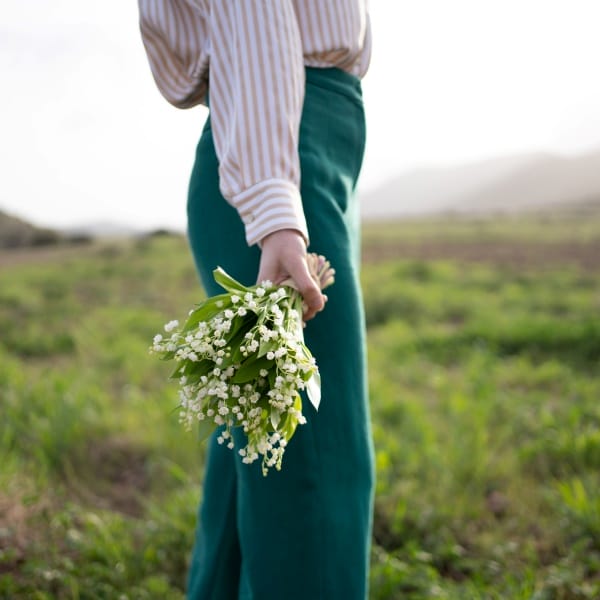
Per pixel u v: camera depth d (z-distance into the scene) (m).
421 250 21.36
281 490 1.41
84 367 5.89
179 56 1.52
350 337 1.43
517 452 3.70
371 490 1.50
